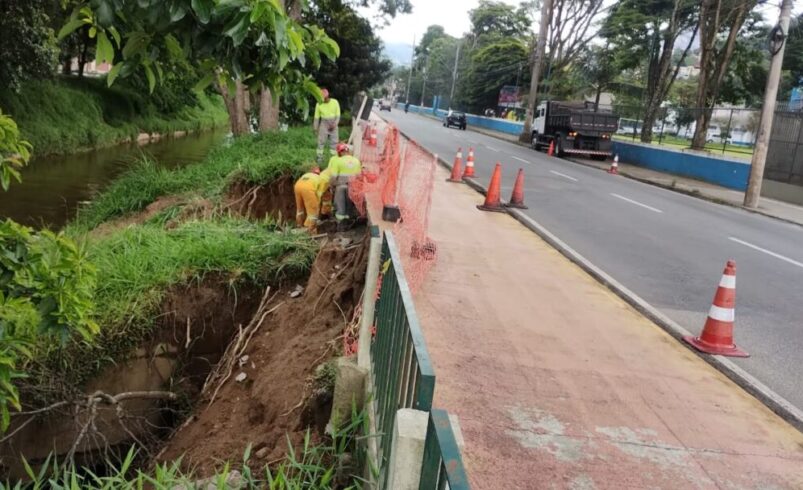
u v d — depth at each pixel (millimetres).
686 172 23922
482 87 64000
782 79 35062
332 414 4371
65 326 3982
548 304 6559
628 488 3492
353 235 9078
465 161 21094
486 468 3547
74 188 18422
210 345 7332
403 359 2906
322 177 9859
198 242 8078
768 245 11289
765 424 4410
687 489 3537
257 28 2885
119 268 7078
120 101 33469
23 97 23562
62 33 2918
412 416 2205
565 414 4262
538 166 22219
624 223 12094
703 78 26672
